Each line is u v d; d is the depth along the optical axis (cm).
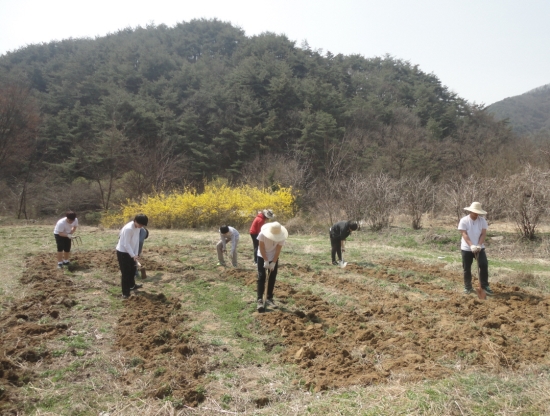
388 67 7719
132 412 401
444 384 419
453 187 1870
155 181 3053
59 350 517
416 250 1259
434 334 584
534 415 356
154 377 467
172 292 807
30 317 624
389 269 978
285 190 2062
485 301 725
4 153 3219
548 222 1443
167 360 505
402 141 3919
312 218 1909
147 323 623
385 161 3428
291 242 1370
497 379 431
